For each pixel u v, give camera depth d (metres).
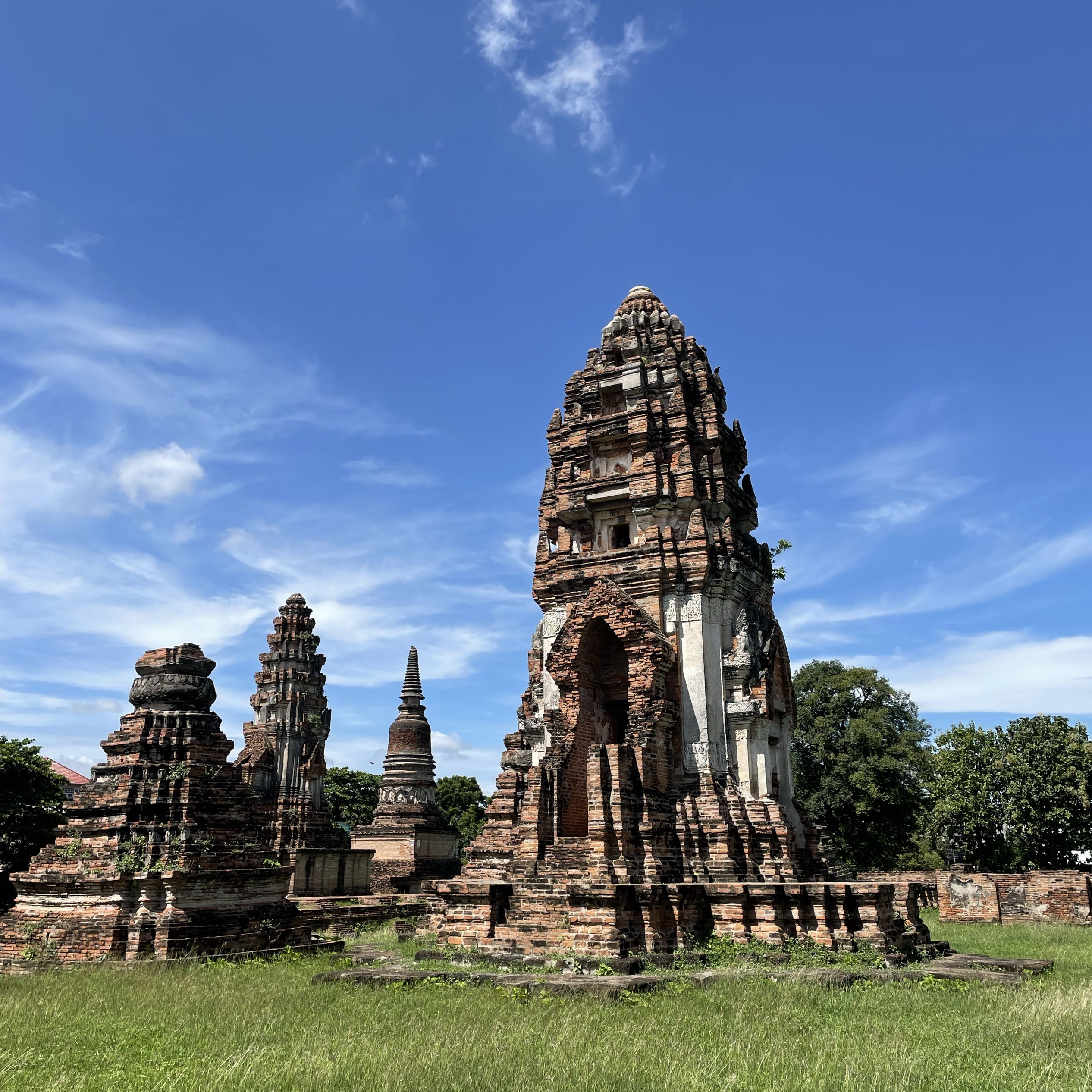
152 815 29.19
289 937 30.44
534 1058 14.67
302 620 64.38
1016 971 25.08
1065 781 57.94
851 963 25.12
